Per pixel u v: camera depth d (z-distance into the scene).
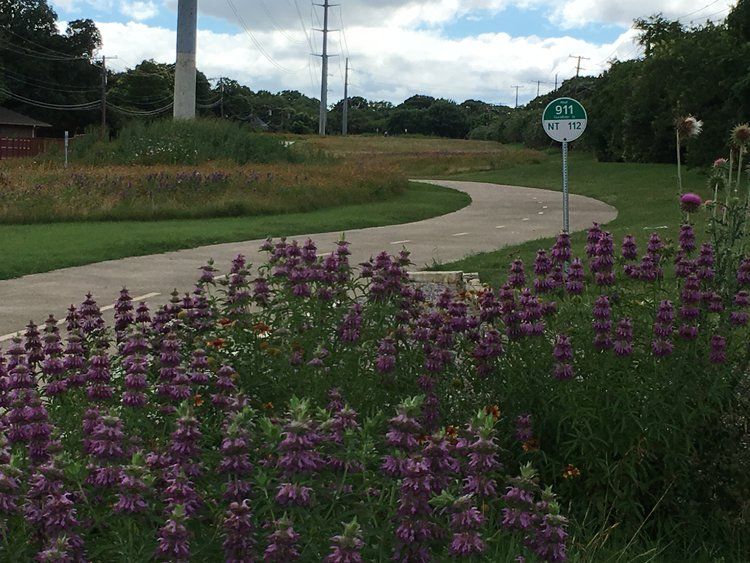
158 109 116.31
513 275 5.68
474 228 23.14
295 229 21.69
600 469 4.63
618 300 5.39
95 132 43.56
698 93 38.56
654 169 53.22
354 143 101.06
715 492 4.81
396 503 3.02
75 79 96.75
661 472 4.80
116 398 4.54
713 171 6.21
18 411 3.34
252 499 2.98
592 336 4.88
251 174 29.94
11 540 2.86
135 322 5.63
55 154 42.94
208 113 146.75
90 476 3.03
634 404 4.69
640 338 5.03
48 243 17.36
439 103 172.50
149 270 14.47
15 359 4.54
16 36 92.06
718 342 4.78
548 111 11.59
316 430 3.15
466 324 4.93
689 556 4.52
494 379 4.88
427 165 65.94
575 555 3.92
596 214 28.14
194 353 4.54
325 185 30.58
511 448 4.73
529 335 4.89
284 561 2.63
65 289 12.48
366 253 17.02
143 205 24.66
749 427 4.90
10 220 22.30
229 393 4.36
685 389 4.70
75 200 24.14
